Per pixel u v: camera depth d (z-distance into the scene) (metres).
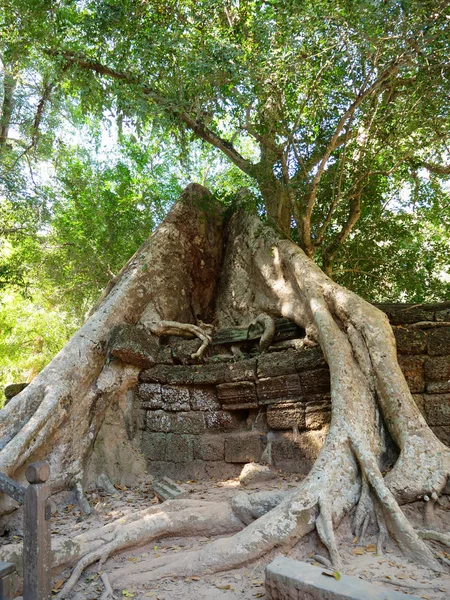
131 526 5.10
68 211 15.37
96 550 4.76
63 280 15.89
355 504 5.00
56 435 7.11
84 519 6.33
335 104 9.42
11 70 12.07
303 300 8.12
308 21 7.87
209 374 8.27
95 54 10.04
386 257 11.86
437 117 9.28
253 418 8.13
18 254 14.99
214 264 10.63
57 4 9.79
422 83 8.82
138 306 8.98
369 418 5.74
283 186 9.72
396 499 4.95
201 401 8.34
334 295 7.25
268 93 8.92
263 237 9.76
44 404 7.02
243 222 10.53
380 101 9.83
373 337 6.30
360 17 7.64
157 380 8.57
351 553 4.53
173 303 9.58
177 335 9.21
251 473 6.98
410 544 4.42
